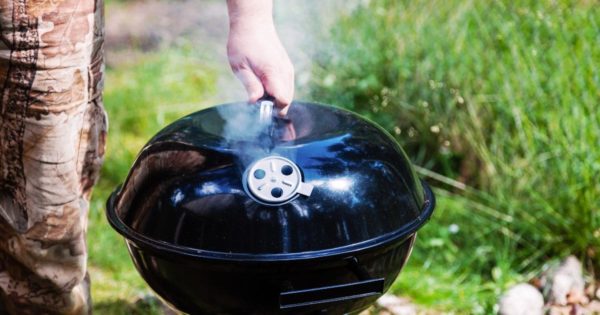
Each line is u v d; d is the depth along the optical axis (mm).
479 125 2752
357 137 1698
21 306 1888
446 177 2867
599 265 2443
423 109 2955
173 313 2295
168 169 1665
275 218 1577
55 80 1721
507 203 2588
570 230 2467
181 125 1757
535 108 2639
